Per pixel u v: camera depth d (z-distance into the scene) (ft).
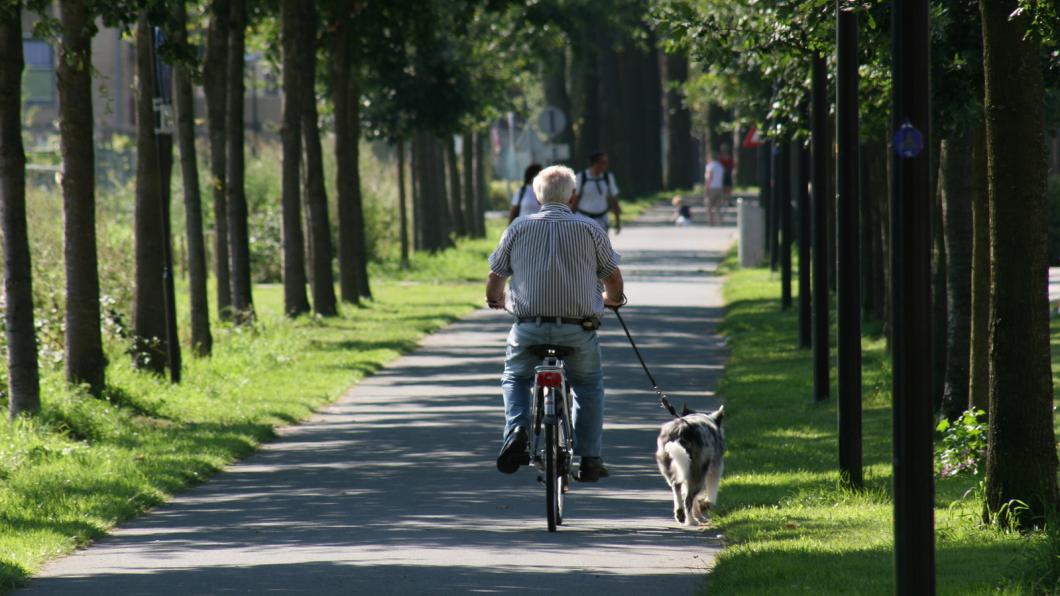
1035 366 110.93
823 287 198.59
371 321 336.70
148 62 223.92
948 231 167.63
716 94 385.70
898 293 76.43
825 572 98.27
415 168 534.78
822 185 200.23
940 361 177.68
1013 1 107.04
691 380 232.73
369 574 104.06
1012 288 110.52
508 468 121.49
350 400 218.79
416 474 154.61
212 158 303.48
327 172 508.12
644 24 558.97
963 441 143.64
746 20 180.45
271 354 264.11
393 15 358.64
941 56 146.51
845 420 134.82
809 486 138.82
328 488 147.02
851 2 137.28
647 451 168.04
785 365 240.12
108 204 444.55
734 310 335.88
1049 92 166.81
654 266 487.20
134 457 163.94
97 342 198.59
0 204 180.96
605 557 110.42
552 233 120.26
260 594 98.07
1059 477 126.72
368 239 520.42
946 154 167.63
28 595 99.14
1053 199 375.04
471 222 619.26
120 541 120.98
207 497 143.23
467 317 353.92
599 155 295.28
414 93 440.86
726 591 95.40
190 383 226.17
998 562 100.48
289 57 331.77
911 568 76.18
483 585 100.01
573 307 120.06
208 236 475.72
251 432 181.37
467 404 210.79
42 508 131.54
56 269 260.01
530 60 490.90
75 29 191.11
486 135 620.08
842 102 139.33
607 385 225.97
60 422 177.99
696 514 124.98
